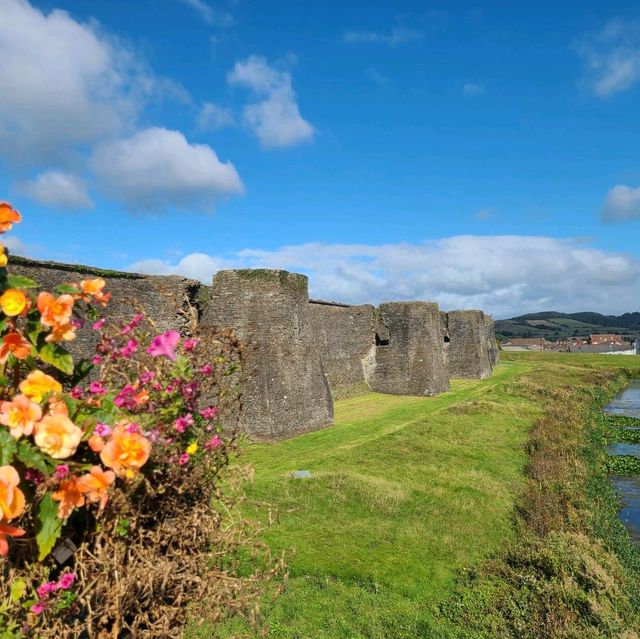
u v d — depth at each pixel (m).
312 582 9.03
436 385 32.72
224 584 3.28
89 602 2.65
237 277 18.67
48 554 2.69
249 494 12.06
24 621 2.63
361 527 11.30
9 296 2.62
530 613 9.18
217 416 3.55
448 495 13.80
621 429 28.28
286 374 18.92
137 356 3.36
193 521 3.17
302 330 20.34
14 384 2.81
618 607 9.50
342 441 18.42
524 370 52.97
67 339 2.82
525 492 14.95
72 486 2.54
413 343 32.81
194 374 3.36
